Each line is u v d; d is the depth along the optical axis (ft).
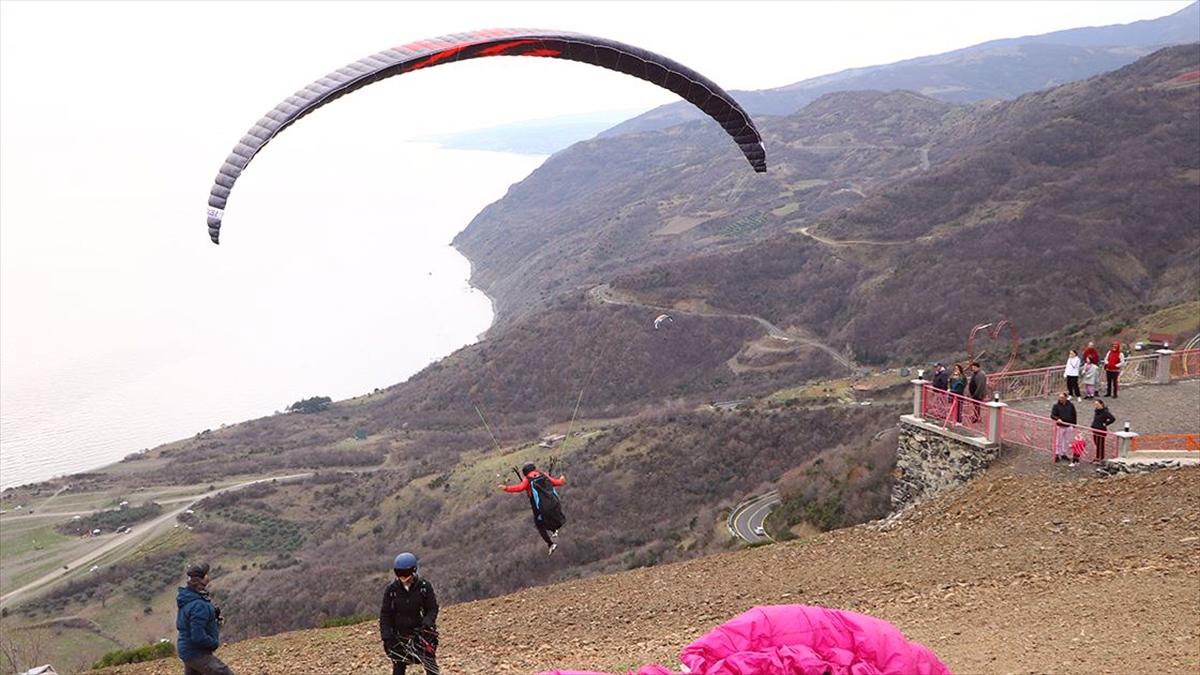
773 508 167.12
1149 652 29.48
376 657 41.19
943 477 65.82
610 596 50.21
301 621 187.11
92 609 238.07
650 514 202.28
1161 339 139.13
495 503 230.07
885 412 216.54
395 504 277.03
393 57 31.48
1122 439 56.24
